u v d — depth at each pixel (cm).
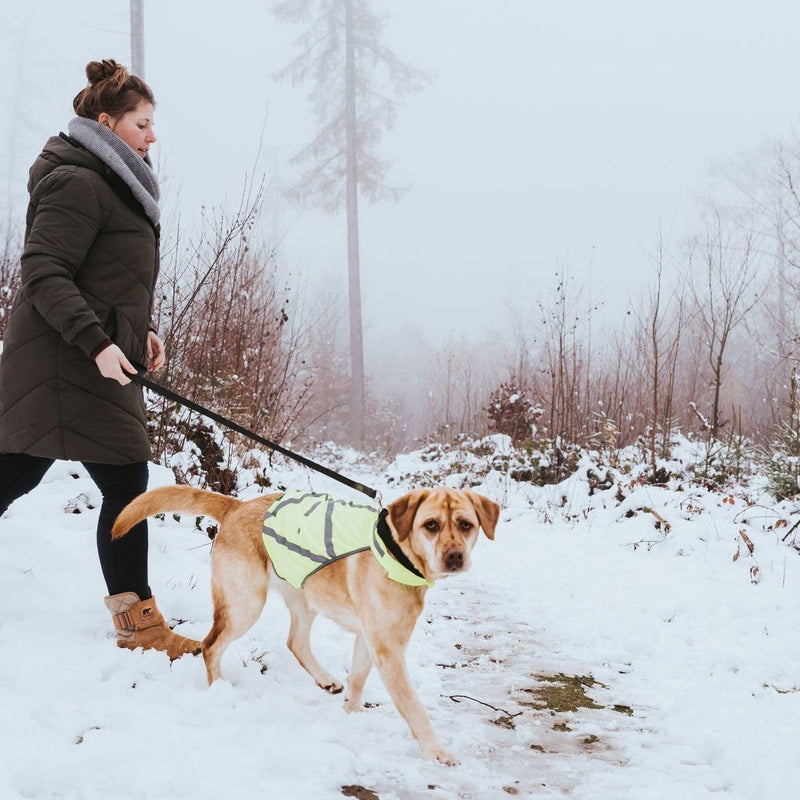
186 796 207
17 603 327
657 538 575
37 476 304
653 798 234
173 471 540
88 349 279
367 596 271
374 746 258
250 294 752
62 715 240
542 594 477
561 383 932
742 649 378
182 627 341
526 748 271
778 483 648
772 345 1433
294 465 862
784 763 252
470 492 286
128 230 307
